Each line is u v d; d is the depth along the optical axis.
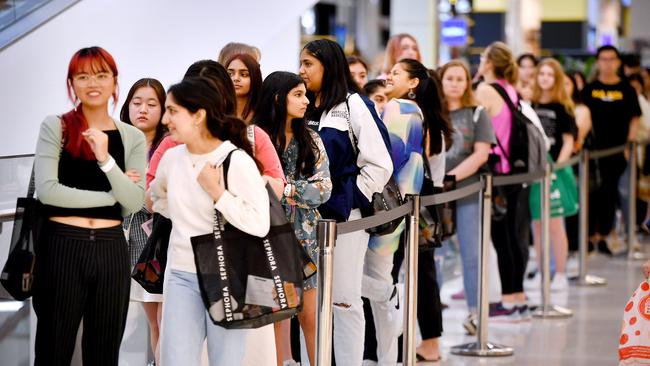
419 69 9.09
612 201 15.91
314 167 7.16
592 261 15.89
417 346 9.88
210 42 11.74
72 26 10.04
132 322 8.20
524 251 11.56
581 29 42.25
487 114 10.34
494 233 11.43
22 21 9.78
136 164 6.42
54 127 6.16
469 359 9.78
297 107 7.12
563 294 13.30
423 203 8.42
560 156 12.73
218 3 11.86
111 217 6.27
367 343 9.03
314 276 7.26
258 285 5.81
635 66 17.27
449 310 12.15
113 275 6.29
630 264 15.65
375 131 7.54
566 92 12.85
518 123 11.12
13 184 6.83
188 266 5.95
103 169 6.11
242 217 5.78
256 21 12.41
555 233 13.36
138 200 6.29
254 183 5.88
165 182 6.14
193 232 5.92
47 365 6.22
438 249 10.70
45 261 6.16
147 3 10.91
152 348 7.92
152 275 6.65
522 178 10.93
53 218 6.17
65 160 6.18
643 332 7.35
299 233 7.24
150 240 6.62
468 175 10.23
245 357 6.38
